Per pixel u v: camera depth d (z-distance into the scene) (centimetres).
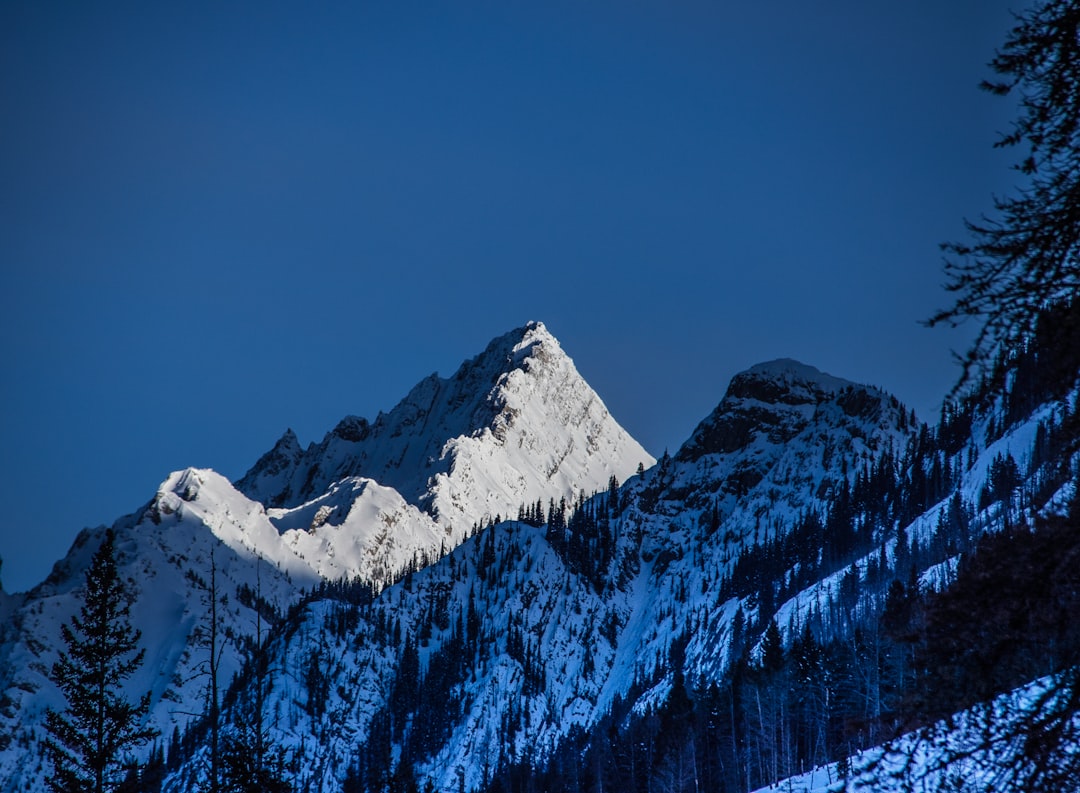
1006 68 5766
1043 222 5612
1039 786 5516
